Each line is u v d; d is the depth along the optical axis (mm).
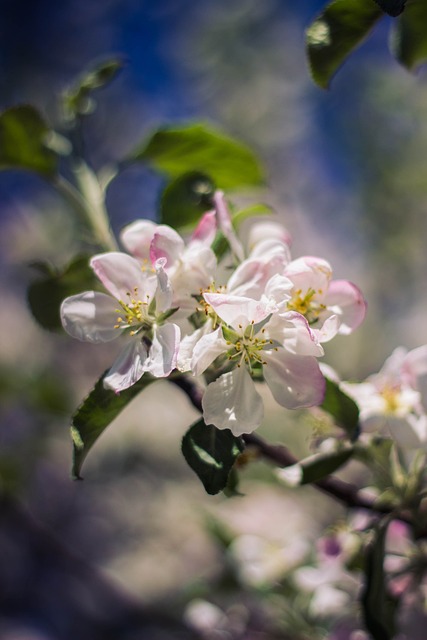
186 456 507
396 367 579
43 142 643
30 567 1216
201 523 739
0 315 1639
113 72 648
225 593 711
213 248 554
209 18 1726
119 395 524
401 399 564
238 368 513
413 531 562
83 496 1438
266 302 507
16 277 1664
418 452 566
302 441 878
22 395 1064
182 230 603
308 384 512
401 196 1533
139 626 1048
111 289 532
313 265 527
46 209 1604
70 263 590
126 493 1458
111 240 630
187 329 547
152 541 1367
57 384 1076
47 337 1533
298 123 1651
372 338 1449
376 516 576
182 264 530
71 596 1199
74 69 1796
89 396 521
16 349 1532
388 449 567
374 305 1524
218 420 508
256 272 523
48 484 1415
